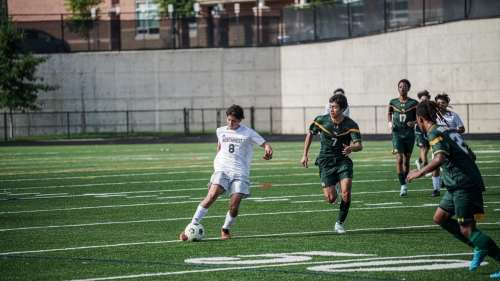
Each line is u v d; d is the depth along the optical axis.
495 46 118.31
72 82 148.00
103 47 148.75
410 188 54.25
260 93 148.25
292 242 32.72
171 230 36.94
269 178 62.59
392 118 51.03
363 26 133.75
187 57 148.75
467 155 25.88
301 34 144.50
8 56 140.62
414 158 81.88
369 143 109.25
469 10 120.75
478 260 25.36
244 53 148.38
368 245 31.62
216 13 148.75
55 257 29.58
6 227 38.16
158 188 56.34
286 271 26.30
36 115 147.00
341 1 136.50
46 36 148.00
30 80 140.50
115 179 63.38
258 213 42.72
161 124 149.62
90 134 146.00
